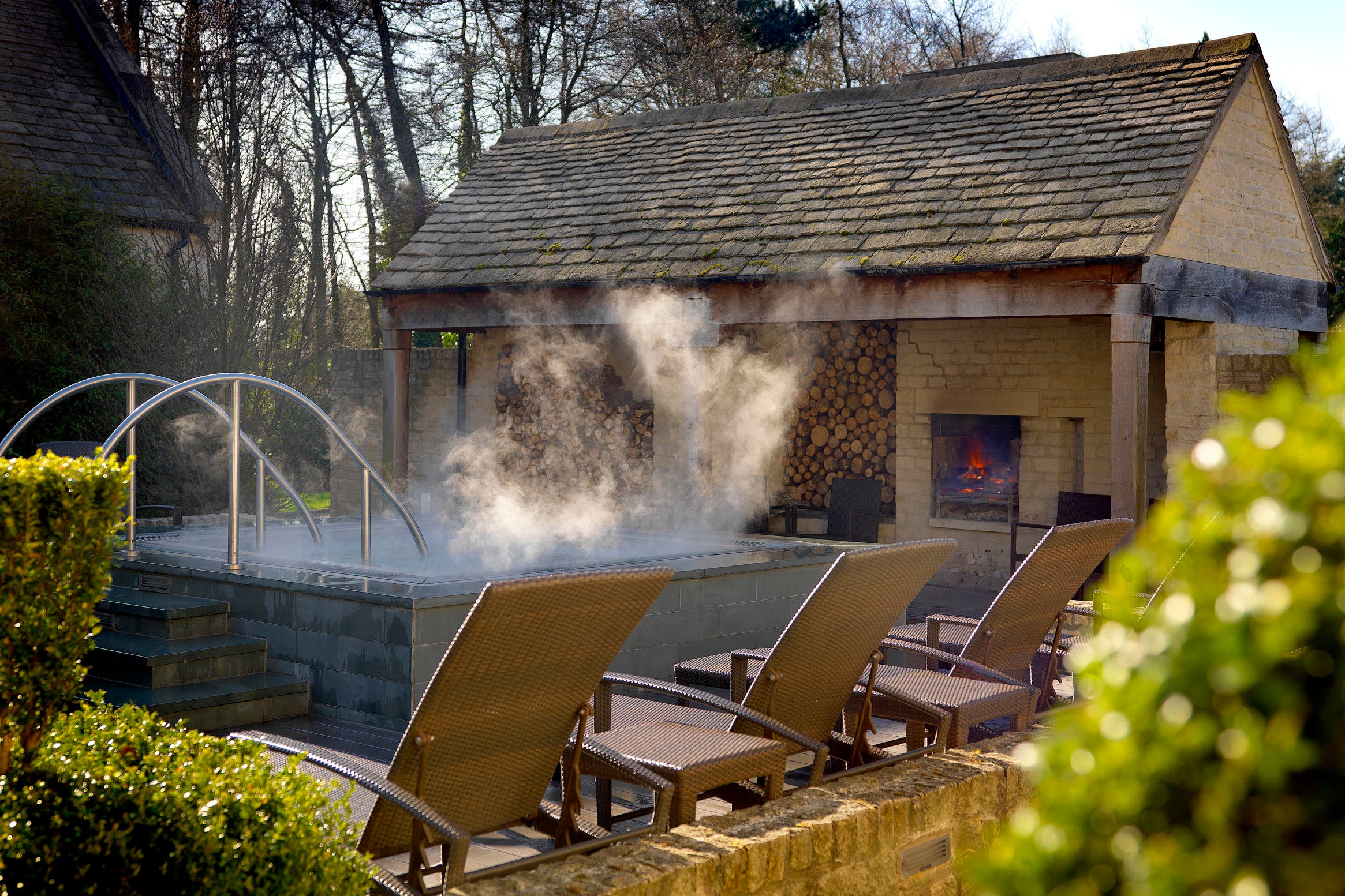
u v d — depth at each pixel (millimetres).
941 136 11828
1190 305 9836
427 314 13031
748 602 7094
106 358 14336
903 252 10266
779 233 11312
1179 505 1354
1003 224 10023
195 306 14977
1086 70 11812
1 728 2893
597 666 3557
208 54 15938
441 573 6551
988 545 12398
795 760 5418
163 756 3014
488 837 4316
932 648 5168
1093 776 1301
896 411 13062
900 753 5012
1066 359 11867
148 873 2678
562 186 13898
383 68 23172
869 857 3754
